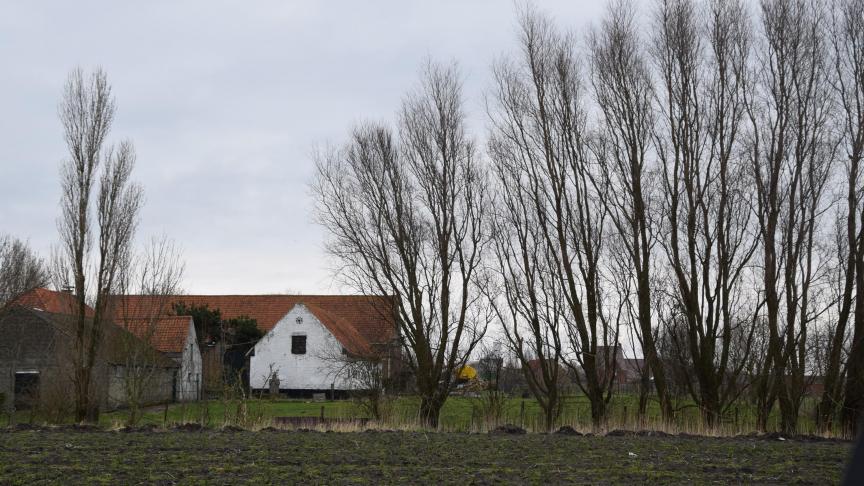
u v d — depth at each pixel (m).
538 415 38.75
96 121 38.16
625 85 36.81
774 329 34.00
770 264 34.50
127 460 18.47
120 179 38.25
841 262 37.03
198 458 18.94
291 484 15.12
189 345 64.00
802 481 15.89
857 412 31.41
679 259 36.12
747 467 17.86
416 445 22.50
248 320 73.88
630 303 39.91
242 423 31.16
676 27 36.19
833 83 34.53
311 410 48.78
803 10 34.75
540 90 38.53
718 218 35.69
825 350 38.09
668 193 36.41
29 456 19.06
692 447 22.45
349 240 41.12
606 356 38.56
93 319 37.03
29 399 41.16
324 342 69.88
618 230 37.84
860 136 33.62
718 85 35.78
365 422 32.09
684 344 39.69
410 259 39.66
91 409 37.41
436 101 40.62
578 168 38.09
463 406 45.06
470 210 40.00
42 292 56.38
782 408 33.06
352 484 15.19
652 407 39.41
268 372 69.88
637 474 16.80
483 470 17.20
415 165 40.50
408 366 40.12
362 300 55.59
